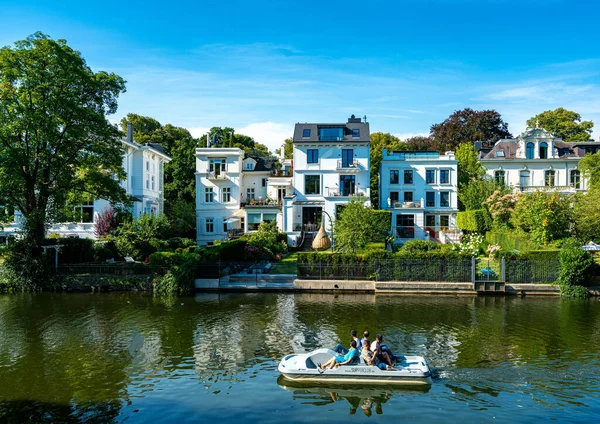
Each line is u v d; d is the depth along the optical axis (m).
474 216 47.94
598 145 55.47
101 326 22.77
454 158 54.78
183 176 65.88
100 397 14.52
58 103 30.98
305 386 15.27
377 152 70.81
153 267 33.00
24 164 31.06
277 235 47.72
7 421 12.94
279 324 23.00
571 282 30.91
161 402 14.15
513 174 55.69
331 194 52.00
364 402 14.03
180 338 20.69
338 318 24.27
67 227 47.28
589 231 38.69
